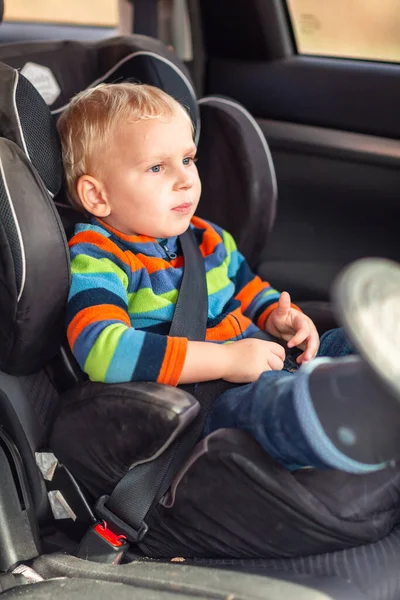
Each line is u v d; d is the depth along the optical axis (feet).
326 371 3.13
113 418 3.55
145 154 4.13
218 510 3.58
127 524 3.76
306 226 6.31
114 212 4.30
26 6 7.77
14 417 4.15
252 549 3.65
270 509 3.44
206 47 6.66
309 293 6.24
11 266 3.65
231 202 5.27
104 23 7.93
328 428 3.09
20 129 4.02
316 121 6.16
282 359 3.99
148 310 4.18
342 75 5.98
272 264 6.31
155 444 3.50
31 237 3.67
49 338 3.99
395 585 3.49
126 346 3.68
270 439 3.35
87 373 3.89
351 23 6.06
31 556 4.09
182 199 4.23
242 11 6.25
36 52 4.74
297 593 3.20
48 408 4.27
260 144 5.23
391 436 3.03
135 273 4.24
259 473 3.34
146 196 4.17
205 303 4.35
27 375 4.22
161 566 3.55
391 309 2.89
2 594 3.60
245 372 3.82
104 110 4.23
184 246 4.48
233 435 3.42
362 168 5.97
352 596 3.30
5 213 3.63
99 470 3.79
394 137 5.86
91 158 4.25
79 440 3.74
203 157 5.34
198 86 6.73
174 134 4.18
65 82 4.81
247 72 6.44
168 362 3.67
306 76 6.14
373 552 3.59
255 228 5.27
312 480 3.51
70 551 4.22
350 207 6.10
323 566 3.54
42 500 4.26
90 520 4.14
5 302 3.77
